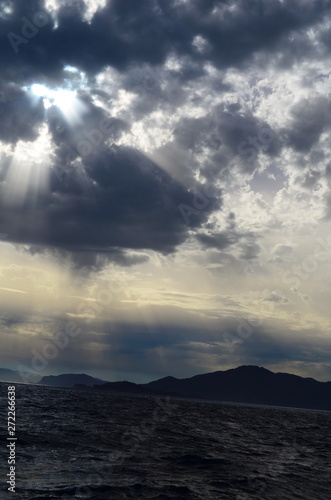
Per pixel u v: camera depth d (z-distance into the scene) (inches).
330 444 1911.9
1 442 1075.9
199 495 717.3
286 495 786.2
